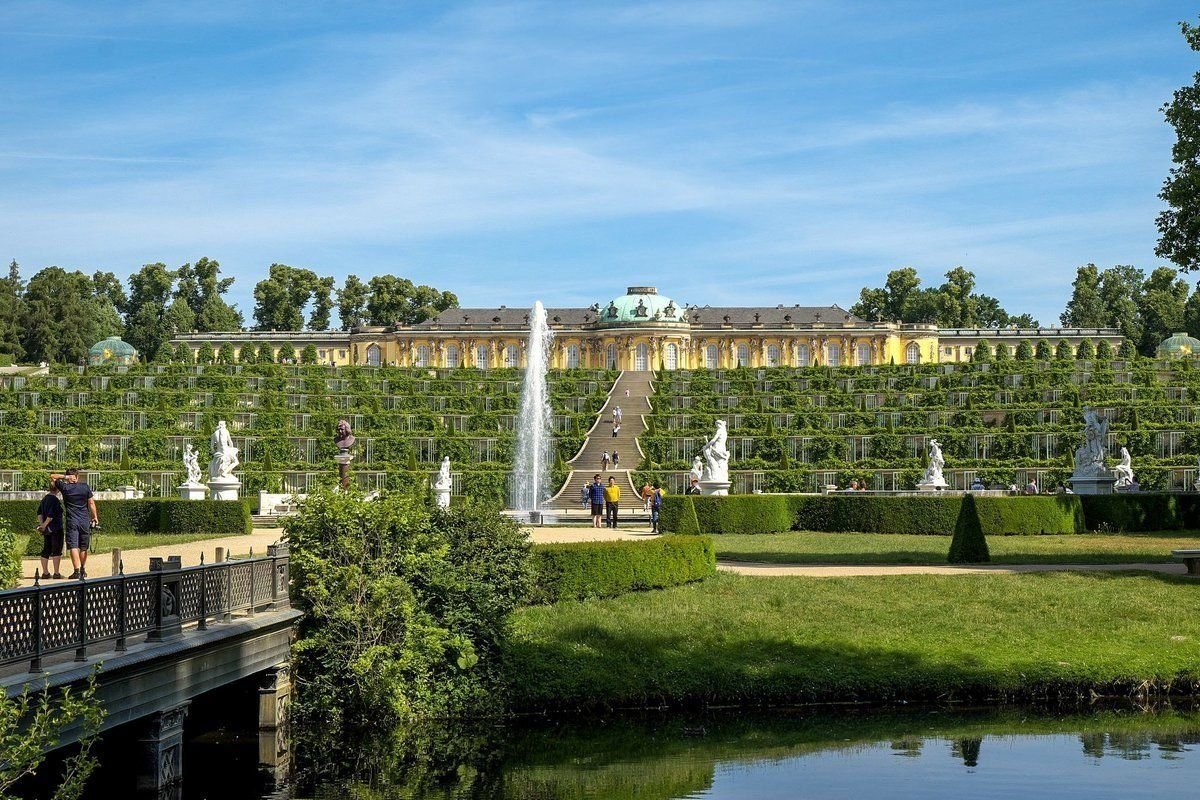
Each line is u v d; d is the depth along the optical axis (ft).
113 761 69.67
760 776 75.82
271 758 79.36
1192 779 73.67
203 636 66.44
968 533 135.74
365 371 394.52
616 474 274.36
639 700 91.86
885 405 350.84
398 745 82.53
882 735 84.79
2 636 51.03
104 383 359.46
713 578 119.34
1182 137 136.87
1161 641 101.40
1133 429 296.51
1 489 262.88
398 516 87.76
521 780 75.56
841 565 133.69
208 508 165.89
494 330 591.78
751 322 592.19
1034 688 94.12
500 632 93.25
